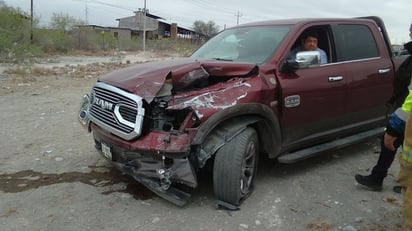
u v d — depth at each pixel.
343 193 4.34
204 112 3.55
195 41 61.56
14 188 4.24
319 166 5.14
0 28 25.72
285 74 4.31
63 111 7.79
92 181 4.45
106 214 3.73
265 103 4.02
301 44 4.72
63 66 18.64
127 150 3.72
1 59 19.42
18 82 11.59
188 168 3.55
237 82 3.91
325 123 4.81
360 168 5.11
